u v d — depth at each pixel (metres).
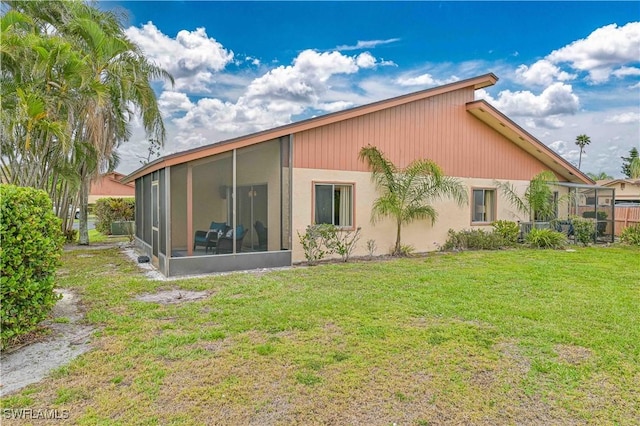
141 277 7.54
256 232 8.59
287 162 9.04
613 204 13.88
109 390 3.11
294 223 9.37
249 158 8.58
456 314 5.02
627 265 8.75
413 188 10.94
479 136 12.58
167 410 2.83
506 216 13.29
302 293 6.11
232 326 4.55
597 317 4.90
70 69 10.36
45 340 4.16
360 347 3.94
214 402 2.93
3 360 3.68
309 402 2.94
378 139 10.58
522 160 13.70
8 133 9.94
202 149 7.91
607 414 2.82
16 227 3.86
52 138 11.49
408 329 4.45
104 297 5.93
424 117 11.39
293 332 4.38
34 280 4.07
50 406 2.88
